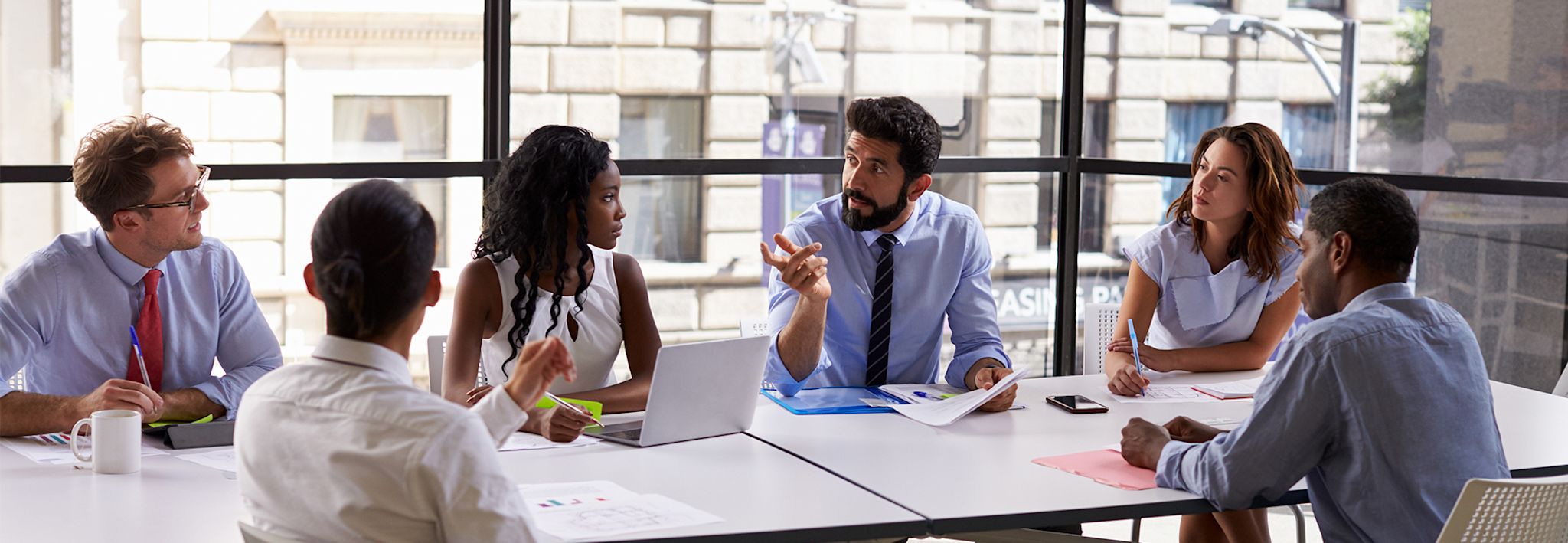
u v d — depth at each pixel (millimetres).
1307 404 1875
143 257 2406
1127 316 3047
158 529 1715
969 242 2887
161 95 3908
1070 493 1930
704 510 1796
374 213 1457
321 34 4059
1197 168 2984
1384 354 1878
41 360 2381
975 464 2096
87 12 3775
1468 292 3889
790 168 4070
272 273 4066
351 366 1471
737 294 4562
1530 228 3736
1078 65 4418
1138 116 4465
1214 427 2361
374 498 1402
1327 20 4125
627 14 4281
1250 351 2990
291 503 1464
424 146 4191
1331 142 4168
